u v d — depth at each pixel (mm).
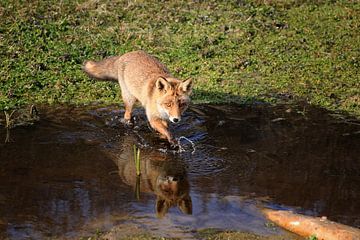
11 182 11070
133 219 9750
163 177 11625
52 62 17531
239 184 11398
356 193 11211
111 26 19938
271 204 10562
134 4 21344
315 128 14453
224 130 14180
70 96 15883
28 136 13367
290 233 9477
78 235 9133
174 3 21750
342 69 17812
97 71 15664
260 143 13484
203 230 9438
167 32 19766
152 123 13586
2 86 15977
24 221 9602
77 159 12305
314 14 21656
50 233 9195
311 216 10117
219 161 12469
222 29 20109
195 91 16438
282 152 13023
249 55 18641
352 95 16375
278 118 15031
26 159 12164
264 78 17359
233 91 16578
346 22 20984
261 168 12180
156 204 10398
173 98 12977
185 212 10102
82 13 20469
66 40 18734
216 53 18672
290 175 11875
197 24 20422
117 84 16891
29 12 19938
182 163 12336
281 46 19219
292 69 17844
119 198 10602
